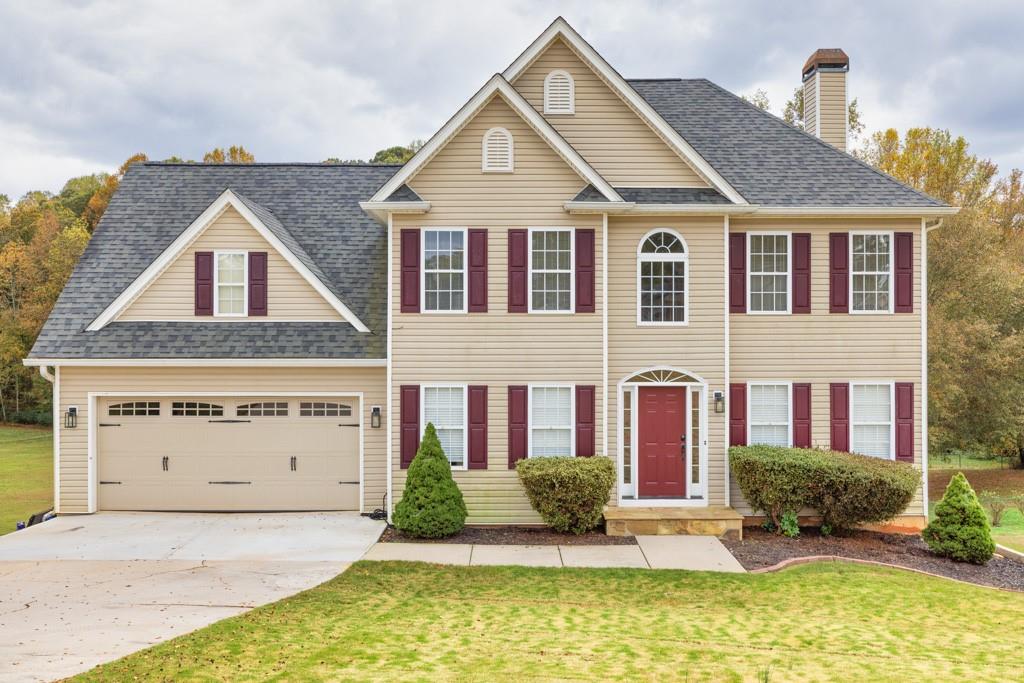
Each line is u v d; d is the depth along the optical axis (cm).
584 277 1464
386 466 1553
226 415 1562
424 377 1466
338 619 933
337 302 1567
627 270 1495
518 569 1177
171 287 1569
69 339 1520
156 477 1560
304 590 1055
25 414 4300
